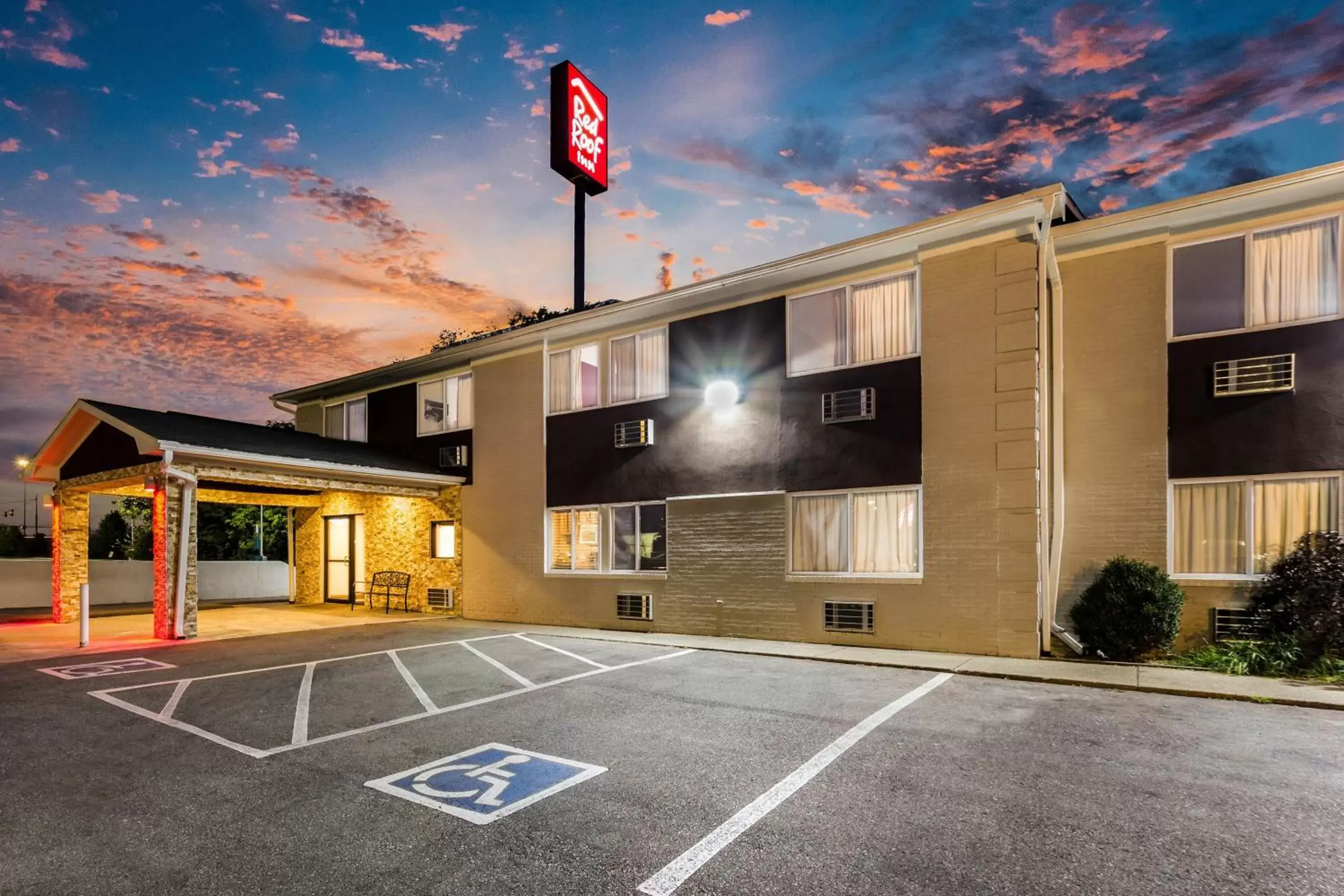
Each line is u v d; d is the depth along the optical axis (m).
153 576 22.05
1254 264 9.19
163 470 12.16
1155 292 9.70
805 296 11.77
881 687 7.90
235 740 6.16
